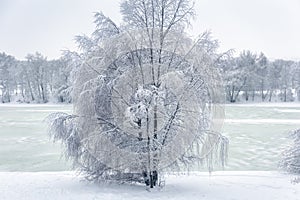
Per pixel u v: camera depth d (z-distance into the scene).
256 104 63.88
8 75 75.56
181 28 8.43
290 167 11.02
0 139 21.81
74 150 8.29
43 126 29.27
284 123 31.41
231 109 51.59
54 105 57.97
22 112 45.59
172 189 8.27
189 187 8.58
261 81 70.50
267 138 22.25
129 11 8.41
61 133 8.27
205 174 10.69
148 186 8.38
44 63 69.31
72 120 8.30
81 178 9.41
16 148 18.52
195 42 8.42
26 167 14.07
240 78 62.62
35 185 8.58
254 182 9.27
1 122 32.84
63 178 9.59
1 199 7.21
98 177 8.47
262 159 15.67
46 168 13.87
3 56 91.94
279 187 8.56
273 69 72.12
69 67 8.76
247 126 29.06
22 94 75.00
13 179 9.47
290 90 71.25
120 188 8.22
